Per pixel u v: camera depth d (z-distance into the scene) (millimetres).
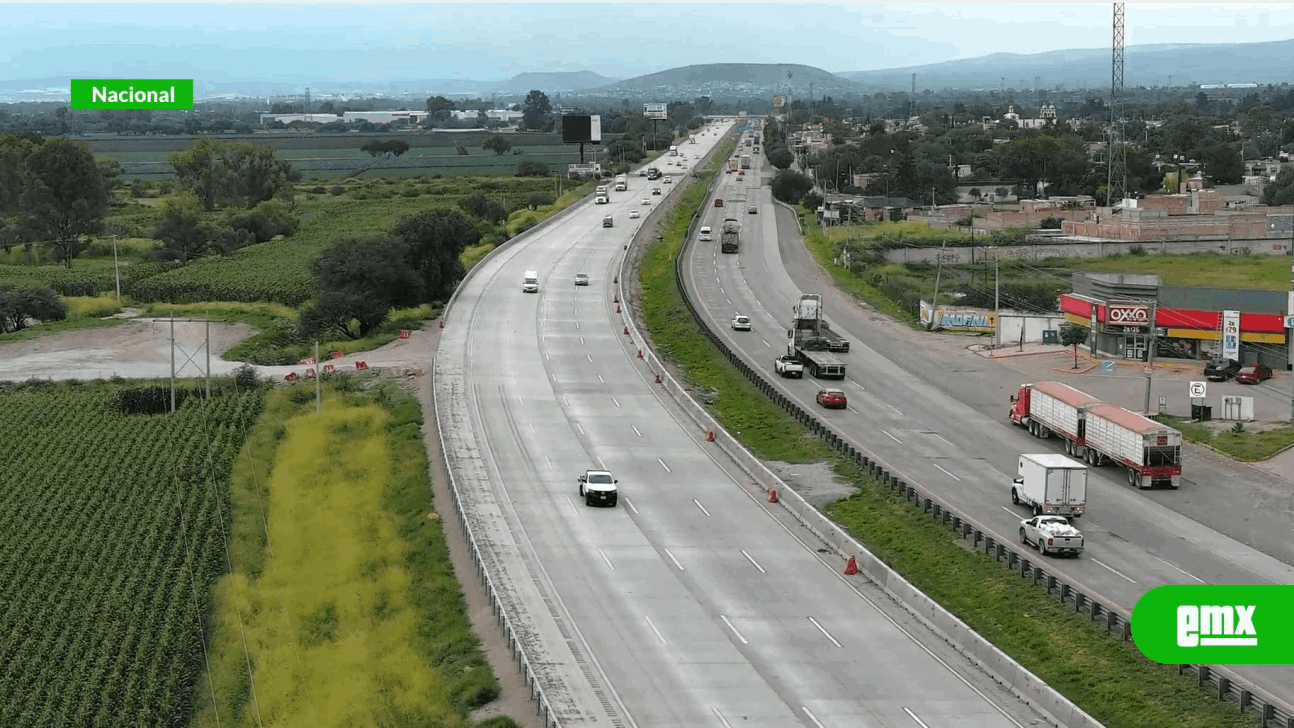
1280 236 180250
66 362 119375
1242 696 44469
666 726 43688
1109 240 181750
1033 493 69500
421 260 139625
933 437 87875
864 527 68188
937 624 53219
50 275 171875
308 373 107938
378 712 47719
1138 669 48531
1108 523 69000
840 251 177750
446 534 67250
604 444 84250
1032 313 129000
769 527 67625
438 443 84688
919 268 170500
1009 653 51250
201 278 165750
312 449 84312
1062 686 47875
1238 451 83000
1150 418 90625
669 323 127562
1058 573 60500
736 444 80750
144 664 55781
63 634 58500
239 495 76938
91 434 90312
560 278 154625
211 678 54844
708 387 102625
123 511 74750
